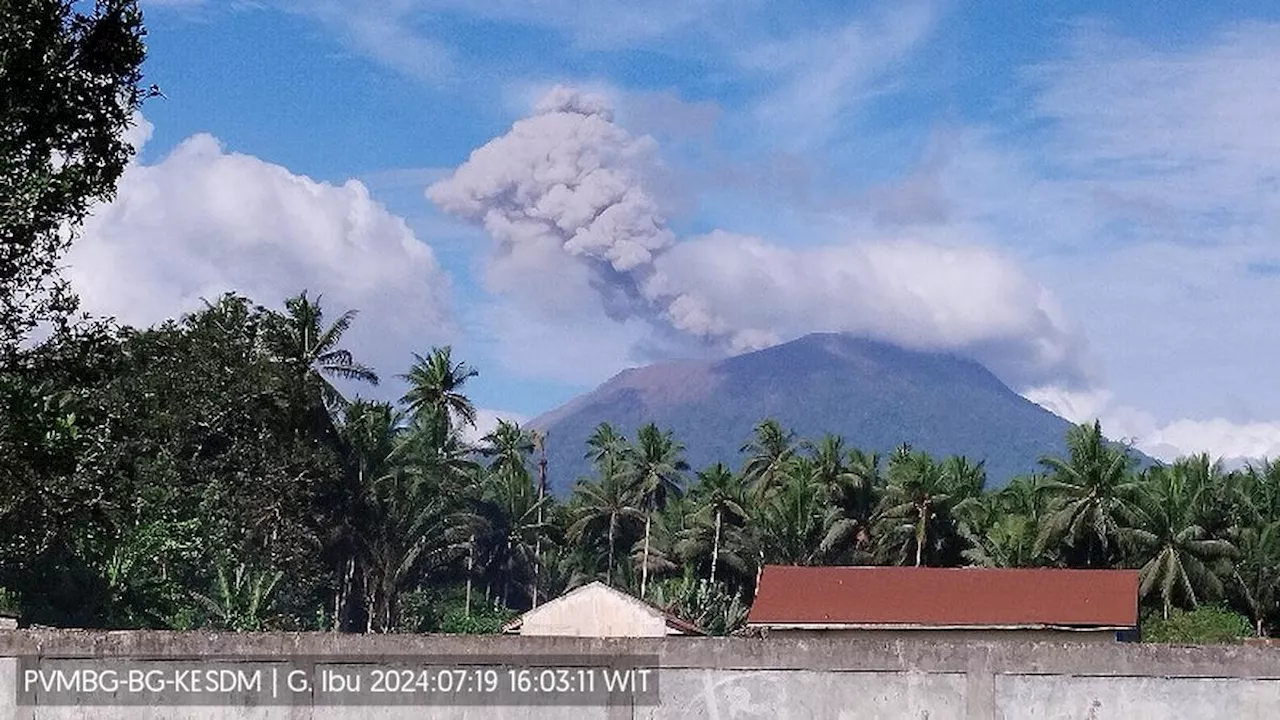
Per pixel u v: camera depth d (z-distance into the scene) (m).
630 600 43.81
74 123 16.98
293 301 65.19
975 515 75.12
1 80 16.22
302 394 62.81
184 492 59.00
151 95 17.44
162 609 52.31
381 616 74.88
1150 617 62.97
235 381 60.53
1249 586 66.69
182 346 59.34
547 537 96.00
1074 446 69.00
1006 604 41.44
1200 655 11.21
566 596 44.00
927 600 42.09
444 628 76.81
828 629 41.50
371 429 74.62
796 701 11.41
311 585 64.94
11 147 16.33
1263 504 73.00
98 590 48.06
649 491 94.31
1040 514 71.62
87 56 16.97
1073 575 42.47
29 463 17.62
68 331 17.08
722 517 86.75
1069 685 11.27
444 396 83.62
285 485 62.38
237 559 60.94
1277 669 11.14
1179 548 64.19
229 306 64.12
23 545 33.59
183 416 57.72
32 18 16.41
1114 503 66.31
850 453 87.50
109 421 19.00
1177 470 68.56
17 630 11.56
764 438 95.94
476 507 91.56
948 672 11.34
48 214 16.33
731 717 11.44
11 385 17.23
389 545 75.12
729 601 78.75
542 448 105.75
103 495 19.48
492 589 95.88
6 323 16.69
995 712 11.27
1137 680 11.23
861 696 11.38
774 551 83.88
